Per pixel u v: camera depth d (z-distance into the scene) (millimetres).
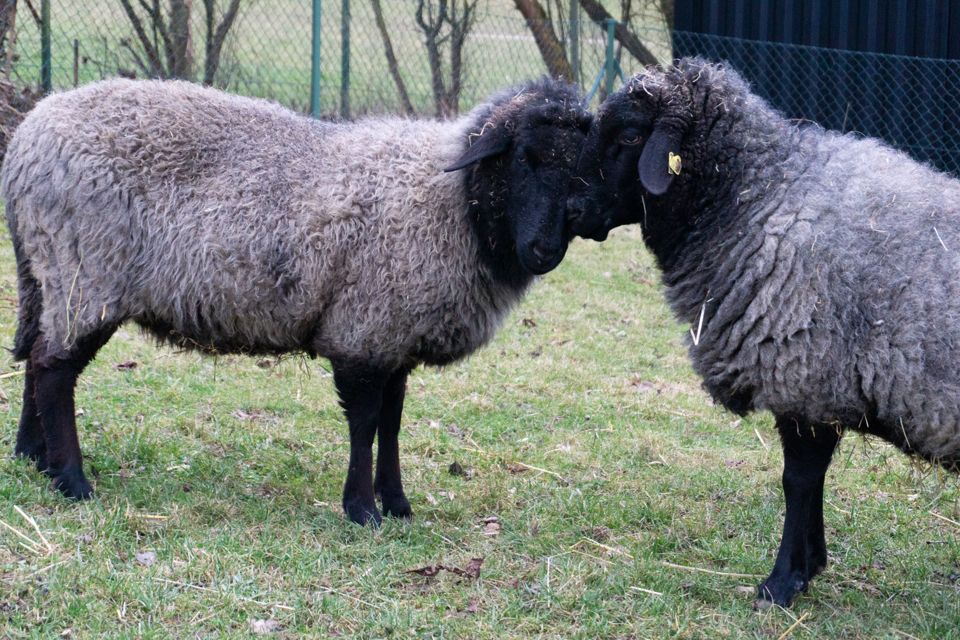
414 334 5047
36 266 4988
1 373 6594
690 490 5910
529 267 4953
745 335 4348
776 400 4348
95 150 4828
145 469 5520
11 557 4301
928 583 4895
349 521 5031
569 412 7086
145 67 11352
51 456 5047
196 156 4922
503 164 4992
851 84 13023
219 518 4992
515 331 8711
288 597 4223
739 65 13305
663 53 14148
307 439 6254
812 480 4496
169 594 4141
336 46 11984
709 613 4426
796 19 13117
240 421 6391
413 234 4949
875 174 4367
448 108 12734
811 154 4461
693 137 4504
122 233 4863
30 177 4887
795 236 4238
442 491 5684
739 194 4422
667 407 7328
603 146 4668
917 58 12469
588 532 5242
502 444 6488
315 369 7492
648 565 4840
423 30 12477
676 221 4629
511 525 5242
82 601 4020
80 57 11109
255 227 4875
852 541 5348
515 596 4422
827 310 4145
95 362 6969
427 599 4328
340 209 4914
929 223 4164
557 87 5113
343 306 4980
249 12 11547
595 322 9125
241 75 11617
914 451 4316
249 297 4922
